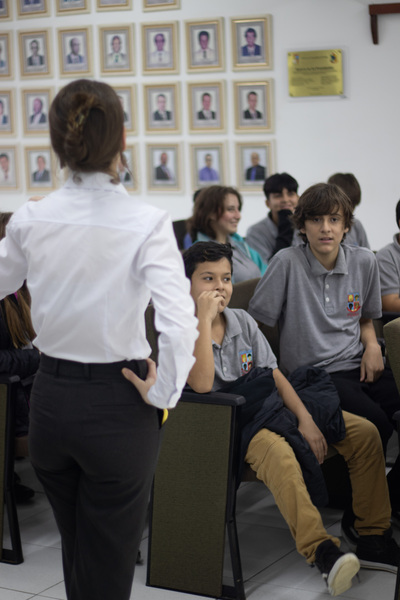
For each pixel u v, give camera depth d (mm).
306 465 2471
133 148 6320
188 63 6082
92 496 1717
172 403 1604
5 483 2705
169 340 1550
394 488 2896
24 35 6438
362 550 2625
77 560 1775
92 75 6320
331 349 3008
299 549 2338
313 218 2918
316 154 5938
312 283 3006
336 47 5762
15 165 6664
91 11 6227
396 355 2359
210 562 2449
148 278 1583
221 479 2424
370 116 5793
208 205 4148
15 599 2443
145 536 2910
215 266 2557
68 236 1634
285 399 2670
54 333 1648
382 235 5906
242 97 6012
